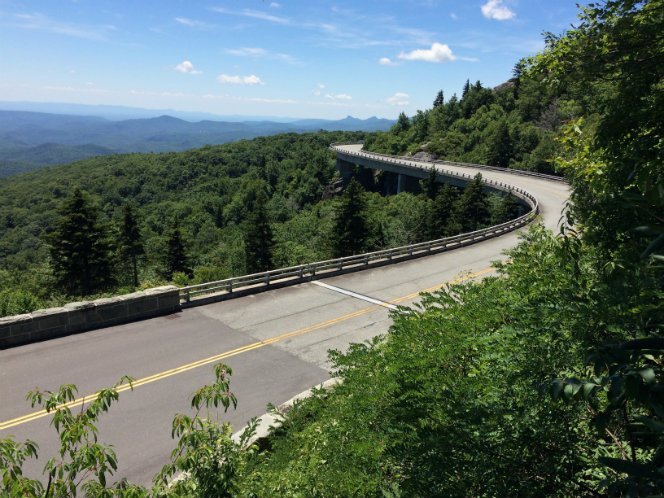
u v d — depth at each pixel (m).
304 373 11.14
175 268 43.59
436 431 3.03
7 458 2.76
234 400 3.96
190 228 114.88
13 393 9.81
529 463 2.78
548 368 2.89
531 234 5.95
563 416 2.70
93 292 36.19
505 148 76.06
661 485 1.27
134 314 14.25
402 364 4.63
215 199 140.75
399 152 110.81
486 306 5.14
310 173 134.38
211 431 4.21
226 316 14.94
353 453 4.25
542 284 3.73
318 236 60.03
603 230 3.27
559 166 5.73
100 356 11.69
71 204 34.84
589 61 4.16
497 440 2.86
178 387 10.27
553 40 4.64
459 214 47.34
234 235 99.19
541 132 75.75
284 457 5.15
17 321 12.06
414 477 3.02
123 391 10.01
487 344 4.11
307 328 14.05
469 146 90.19
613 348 1.61
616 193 3.01
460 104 117.56
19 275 42.56
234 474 4.18
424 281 19.50
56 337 12.72
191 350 12.23
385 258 22.69
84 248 35.19
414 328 5.46
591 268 3.51
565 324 2.81
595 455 2.71
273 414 7.26
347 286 18.67
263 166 183.62
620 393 1.42
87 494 2.98
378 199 72.75
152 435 8.48
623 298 2.15
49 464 2.83
